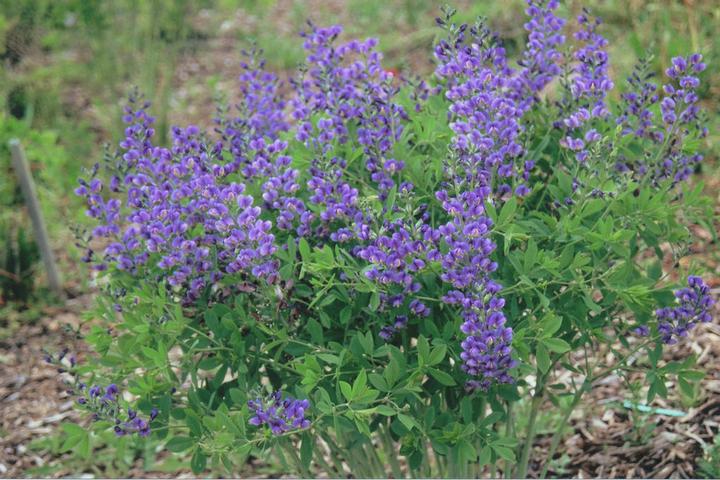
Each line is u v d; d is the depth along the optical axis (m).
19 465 3.42
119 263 2.73
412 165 2.70
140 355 2.75
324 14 7.63
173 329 2.63
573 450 3.21
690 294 2.63
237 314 2.65
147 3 6.65
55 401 3.64
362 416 2.51
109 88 5.91
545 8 2.82
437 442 2.59
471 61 2.66
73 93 6.15
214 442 2.55
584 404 3.33
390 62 6.32
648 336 2.74
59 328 4.02
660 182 2.78
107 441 3.33
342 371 2.61
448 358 2.63
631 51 4.63
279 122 2.95
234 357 2.64
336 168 2.67
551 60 2.83
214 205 2.56
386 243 2.51
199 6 7.50
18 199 4.87
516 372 2.56
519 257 2.59
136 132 2.76
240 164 2.79
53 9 6.75
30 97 5.76
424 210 2.71
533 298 2.68
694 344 3.40
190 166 2.67
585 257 2.55
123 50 6.56
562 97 2.84
